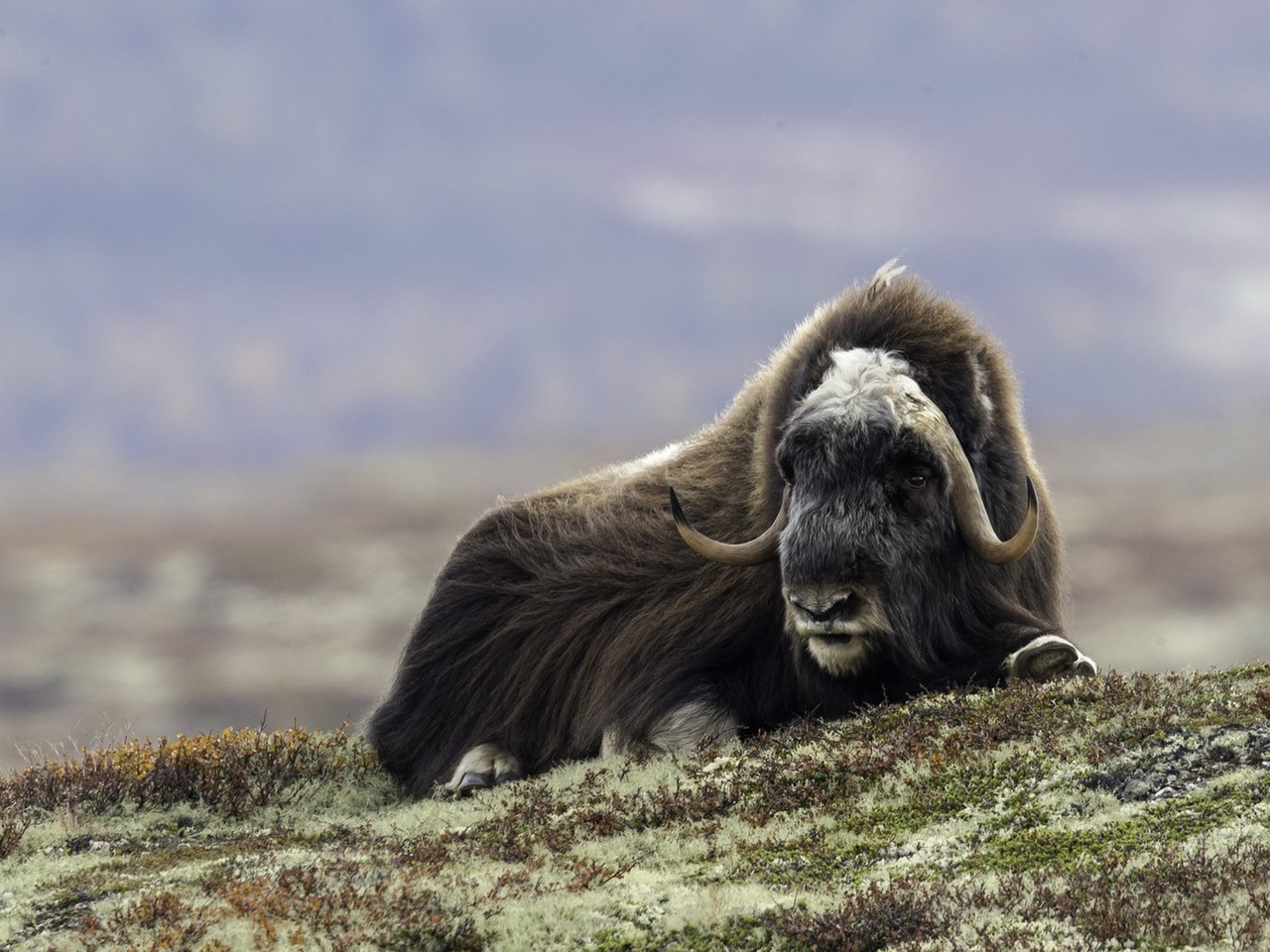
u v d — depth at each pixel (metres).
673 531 32.88
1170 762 22.69
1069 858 20.59
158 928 20.88
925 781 24.00
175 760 30.83
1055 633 28.66
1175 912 18.52
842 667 27.84
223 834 28.19
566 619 33.41
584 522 34.84
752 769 25.88
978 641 28.80
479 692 34.06
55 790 29.59
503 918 20.33
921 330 29.27
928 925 19.11
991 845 21.56
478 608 34.78
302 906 20.88
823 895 20.41
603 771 28.27
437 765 33.59
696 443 34.84
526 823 25.78
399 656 35.94
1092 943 18.03
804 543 26.72
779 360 32.91
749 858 22.53
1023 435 31.58
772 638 30.47
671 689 30.52
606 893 21.19
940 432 27.41
